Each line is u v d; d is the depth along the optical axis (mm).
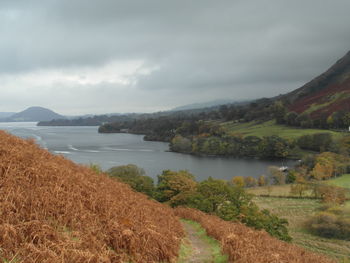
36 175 10312
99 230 9148
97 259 7383
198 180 77000
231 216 25469
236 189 31609
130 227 10102
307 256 14008
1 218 7527
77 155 103750
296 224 42375
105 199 11828
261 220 25000
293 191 58906
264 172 87125
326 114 160250
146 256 8953
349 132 120125
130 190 19609
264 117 189500
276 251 12703
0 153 11031
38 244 7172
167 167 90375
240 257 10508
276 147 111188
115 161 93875
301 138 119188
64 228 8656
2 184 9078
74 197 10492
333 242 35594
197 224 19500
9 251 6676
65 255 7141
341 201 50844
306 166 83875
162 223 13688
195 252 11914
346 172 79688
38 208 8633
